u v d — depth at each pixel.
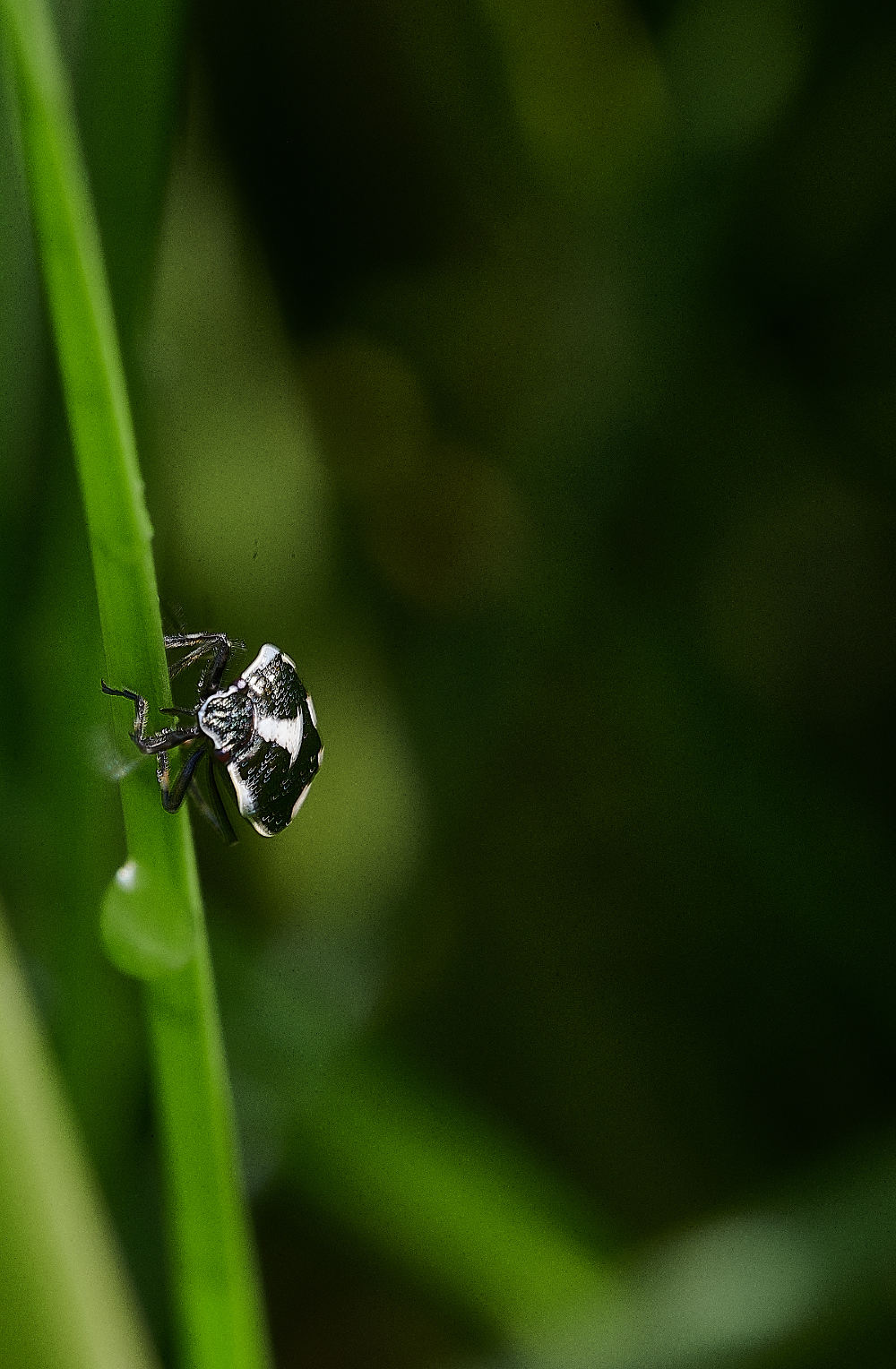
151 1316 0.10
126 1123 0.10
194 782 0.09
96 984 0.10
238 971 0.10
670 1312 0.10
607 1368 0.10
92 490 0.09
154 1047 0.09
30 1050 0.08
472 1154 0.10
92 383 0.08
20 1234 0.08
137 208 0.10
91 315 0.08
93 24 0.10
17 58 0.08
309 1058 0.10
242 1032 0.10
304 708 0.09
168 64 0.10
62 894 0.10
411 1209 0.10
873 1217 0.10
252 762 0.09
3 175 0.10
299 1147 0.10
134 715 0.09
